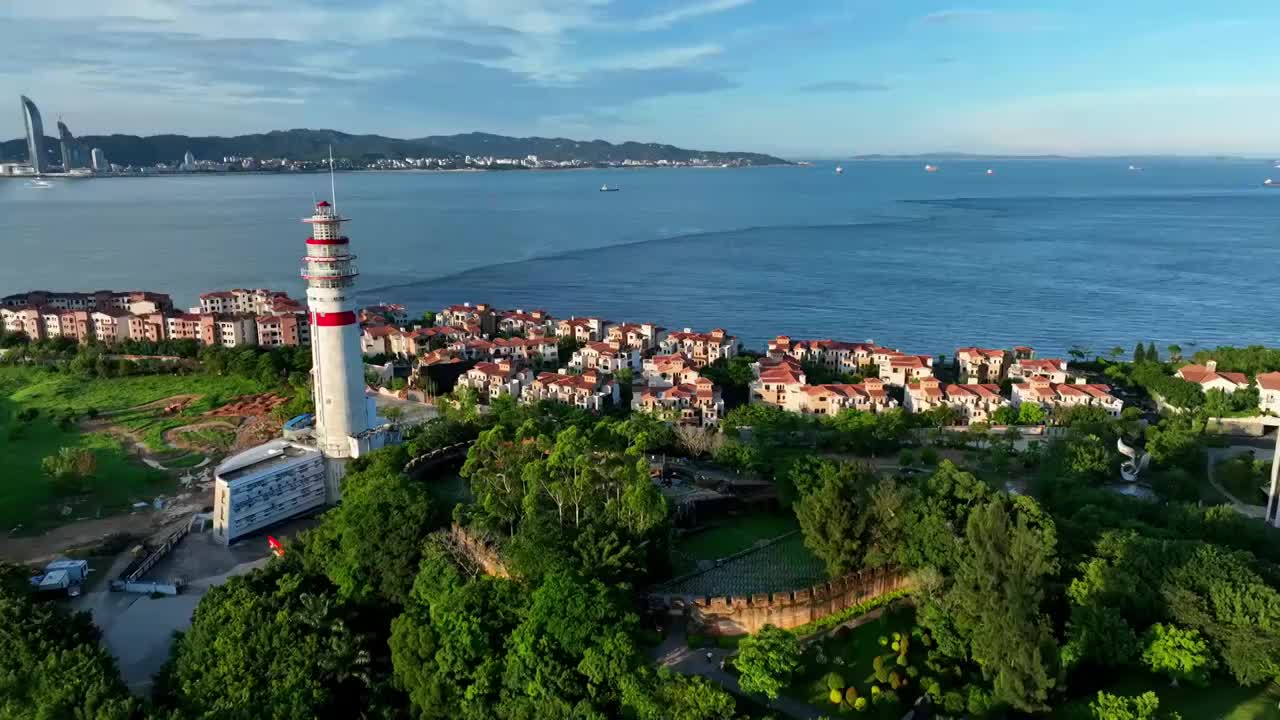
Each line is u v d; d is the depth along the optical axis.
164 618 119.31
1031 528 104.12
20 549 140.50
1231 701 84.31
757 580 110.06
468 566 104.19
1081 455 155.25
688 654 93.75
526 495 114.56
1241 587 90.19
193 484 170.62
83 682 83.44
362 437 160.25
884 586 104.75
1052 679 79.81
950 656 90.38
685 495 135.88
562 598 87.00
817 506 107.50
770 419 191.62
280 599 101.56
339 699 92.62
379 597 107.94
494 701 86.44
